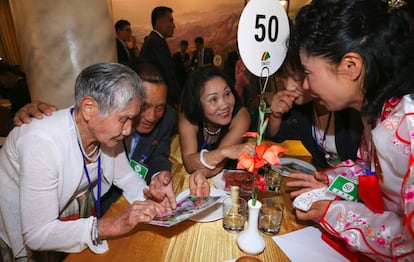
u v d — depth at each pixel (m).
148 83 1.19
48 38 1.32
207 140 1.58
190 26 6.51
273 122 1.57
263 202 0.98
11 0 1.33
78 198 1.07
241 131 1.52
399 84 0.68
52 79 1.37
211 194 1.10
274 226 0.90
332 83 0.75
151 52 3.05
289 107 1.45
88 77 0.82
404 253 0.66
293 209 1.04
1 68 3.39
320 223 0.86
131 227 0.82
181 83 6.50
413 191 0.61
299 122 1.50
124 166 1.19
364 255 0.80
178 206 0.97
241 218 0.92
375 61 0.67
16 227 1.04
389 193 0.76
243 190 1.13
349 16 0.67
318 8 0.73
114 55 1.51
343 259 0.80
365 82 0.70
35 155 0.84
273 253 0.81
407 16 0.67
